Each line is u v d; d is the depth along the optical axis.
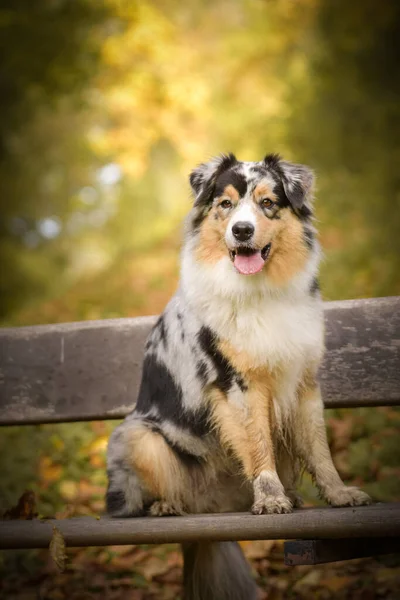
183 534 3.48
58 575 5.12
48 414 4.79
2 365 4.89
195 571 4.12
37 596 4.92
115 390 4.73
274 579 4.91
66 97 12.71
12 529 3.70
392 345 4.34
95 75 11.56
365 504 3.75
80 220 17.23
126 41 10.97
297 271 4.11
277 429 4.12
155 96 11.34
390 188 12.66
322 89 13.83
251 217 3.98
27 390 4.84
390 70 14.37
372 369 4.36
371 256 10.24
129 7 10.96
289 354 4.00
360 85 14.27
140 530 3.54
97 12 11.24
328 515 3.29
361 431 6.08
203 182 4.29
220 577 4.09
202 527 3.45
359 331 4.40
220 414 4.05
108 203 16.59
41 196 16.25
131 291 11.62
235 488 4.31
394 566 4.87
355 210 12.22
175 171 15.34
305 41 13.20
